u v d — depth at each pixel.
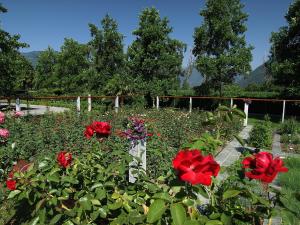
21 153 5.63
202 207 2.41
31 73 43.34
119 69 25.45
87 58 32.88
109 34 24.62
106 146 5.00
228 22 22.42
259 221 2.04
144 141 3.32
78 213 1.99
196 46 23.92
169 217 1.70
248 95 24.53
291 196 2.06
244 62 22.39
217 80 23.53
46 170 2.35
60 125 8.89
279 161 1.76
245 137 10.53
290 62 18.31
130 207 2.08
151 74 22.66
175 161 1.61
